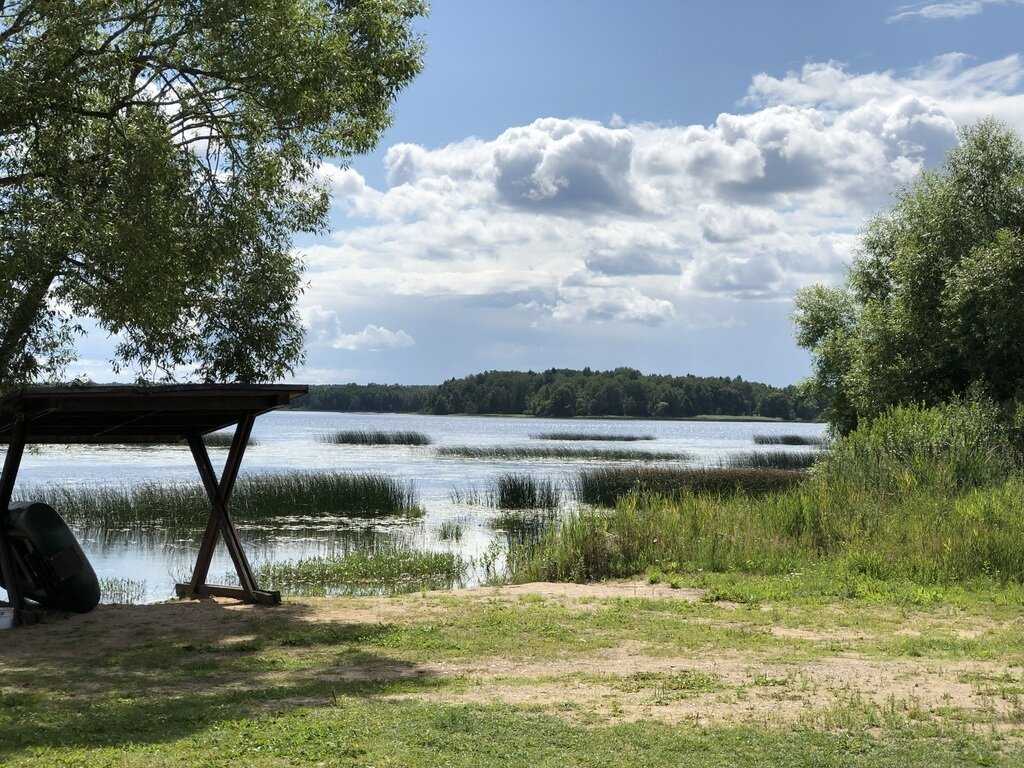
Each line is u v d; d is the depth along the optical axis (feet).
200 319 56.13
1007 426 81.61
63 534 42.24
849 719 23.39
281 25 45.29
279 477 107.14
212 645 35.04
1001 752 20.88
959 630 37.19
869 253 117.08
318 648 34.40
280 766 19.94
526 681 28.81
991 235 100.83
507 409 652.89
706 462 167.63
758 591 44.91
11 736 22.65
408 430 395.14
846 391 107.76
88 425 46.26
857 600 43.45
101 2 43.04
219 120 48.44
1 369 44.98
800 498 60.64
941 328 98.99
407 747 21.25
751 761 20.29
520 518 89.20
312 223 57.88
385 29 57.06
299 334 58.65
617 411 630.33
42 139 44.68
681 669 30.40
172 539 76.38
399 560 63.62
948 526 52.49
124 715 24.57
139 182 42.42
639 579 51.96
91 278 45.21
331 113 52.06
